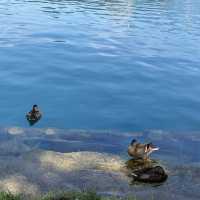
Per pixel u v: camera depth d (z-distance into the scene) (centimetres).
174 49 3291
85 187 1183
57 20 4138
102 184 1209
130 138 1714
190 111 2086
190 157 1551
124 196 1115
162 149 1614
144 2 5794
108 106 2083
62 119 1914
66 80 2403
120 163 1392
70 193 1043
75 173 1275
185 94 2303
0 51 2875
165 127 1897
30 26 3759
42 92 2203
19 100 2086
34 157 1382
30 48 3006
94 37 3528
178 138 1731
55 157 1391
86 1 5497
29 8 4681
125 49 3186
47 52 2941
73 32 3656
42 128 1747
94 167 1343
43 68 2570
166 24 4316
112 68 2675
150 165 1389
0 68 2514
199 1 6350
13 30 3544
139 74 2591
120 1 5697
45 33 3525
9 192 1001
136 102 2155
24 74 2444
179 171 1356
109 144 1636
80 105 2073
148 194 1150
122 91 2291
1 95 2128
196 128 1905
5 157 1365
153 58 2975
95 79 2448
